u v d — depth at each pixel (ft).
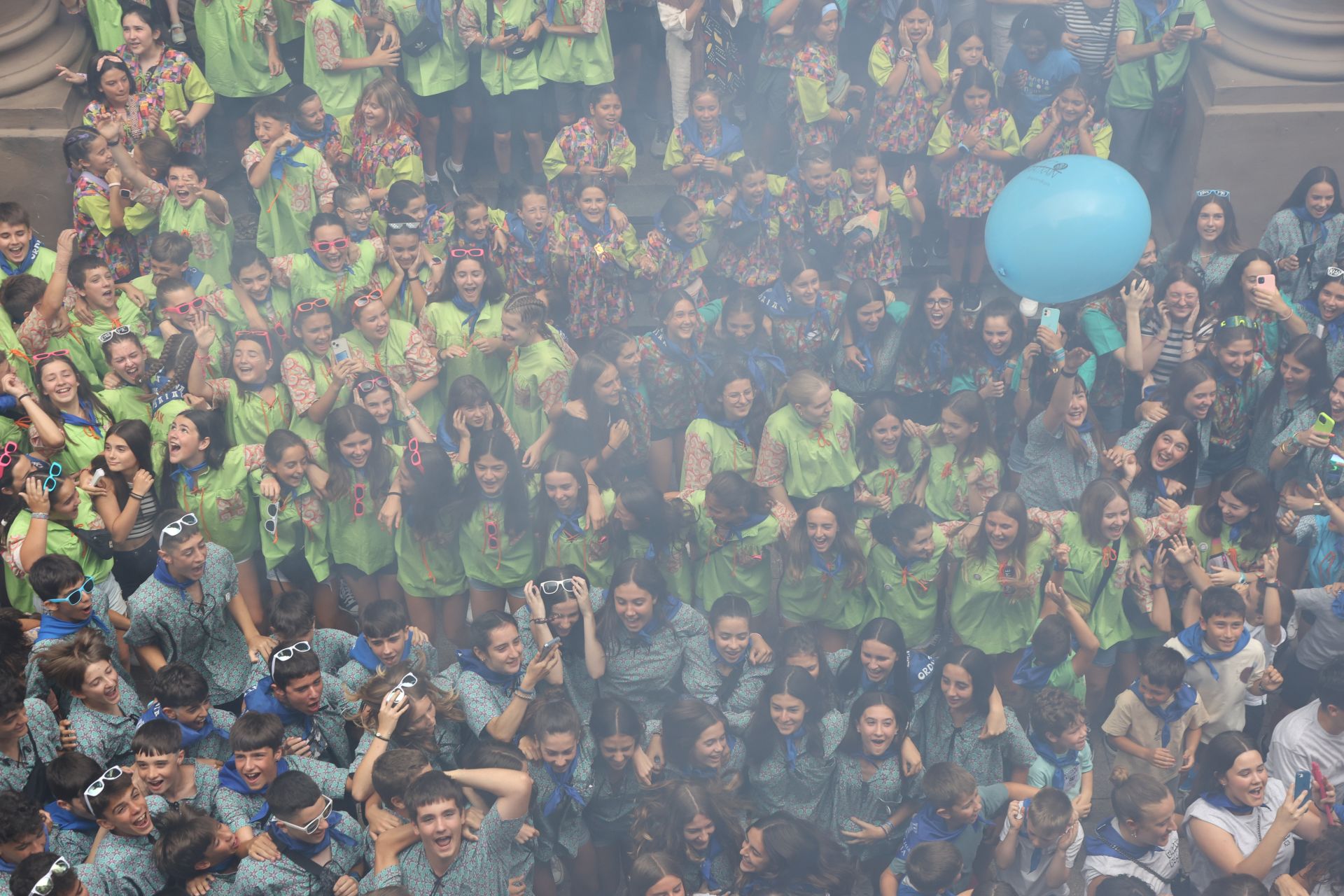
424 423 22.12
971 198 26.63
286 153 24.31
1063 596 19.56
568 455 19.83
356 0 26.40
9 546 19.24
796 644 18.49
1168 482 20.66
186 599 18.25
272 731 16.10
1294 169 27.48
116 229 24.93
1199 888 17.76
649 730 18.67
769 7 27.12
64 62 26.86
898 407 20.77
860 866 19.29
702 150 25.67
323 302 21.07
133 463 19.62
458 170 28.60
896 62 26.55
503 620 17.71
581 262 24.17
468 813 16.07
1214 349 22.08
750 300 22.36
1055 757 18.29
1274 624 19.70
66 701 17.92
